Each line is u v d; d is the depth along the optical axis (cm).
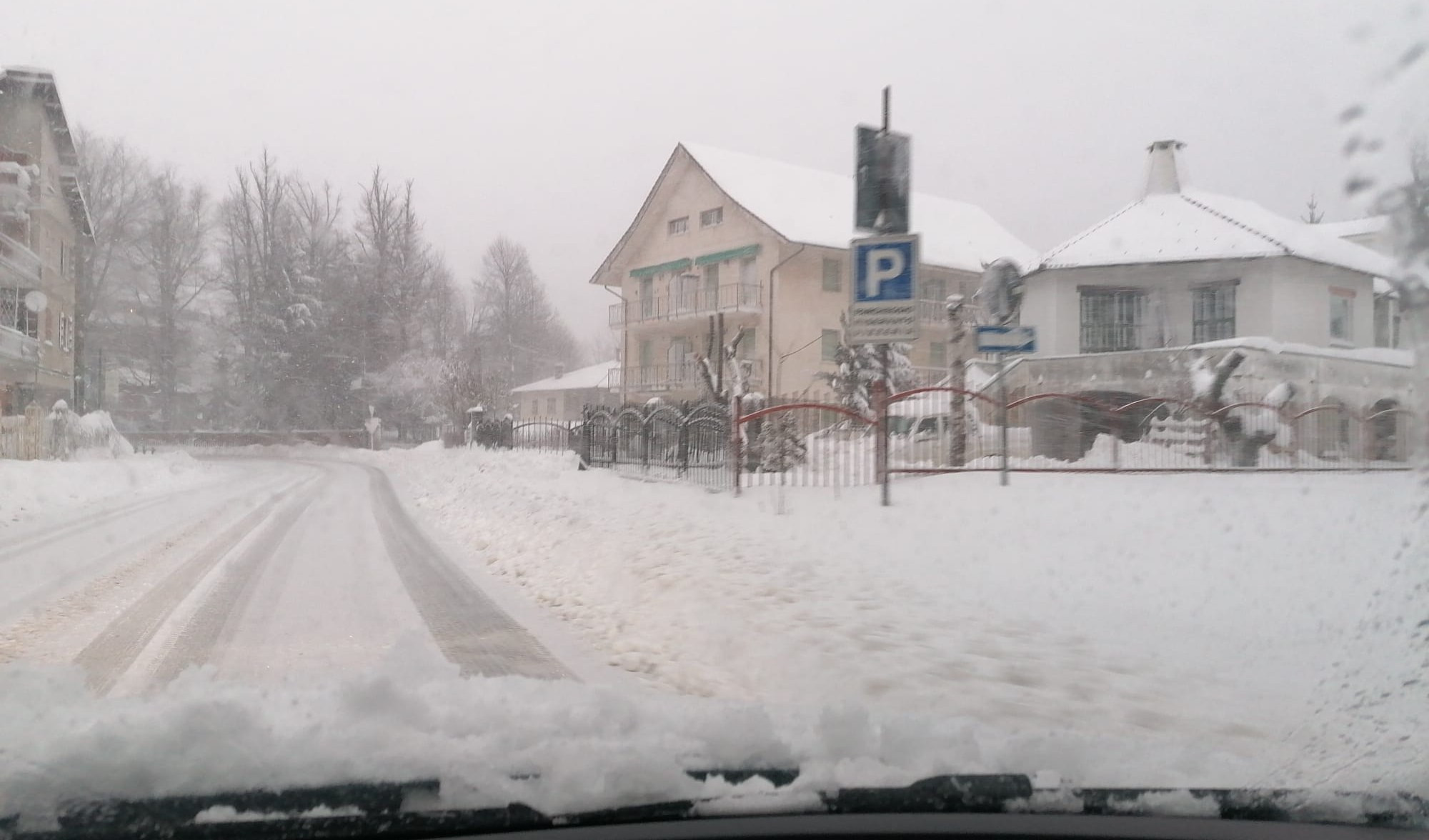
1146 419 1850
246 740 319
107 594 845
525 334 6331
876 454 1374
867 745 361
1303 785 351
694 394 3516
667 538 1030
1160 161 2739
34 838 273
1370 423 1973
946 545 958
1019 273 1692
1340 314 2444
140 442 5275
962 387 1683
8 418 2512
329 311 5581
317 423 5541
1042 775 342
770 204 3412
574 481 1722
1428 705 422
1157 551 895
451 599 834
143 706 367
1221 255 2367
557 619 754
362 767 309
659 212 3794
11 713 360
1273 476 1530
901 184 1156
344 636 679
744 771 337
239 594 845
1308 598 704
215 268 5456
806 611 698
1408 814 323
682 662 609
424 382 5509
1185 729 457
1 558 1084
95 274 4712
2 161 2869
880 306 1065
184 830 278
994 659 580
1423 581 534
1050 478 1477
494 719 364
